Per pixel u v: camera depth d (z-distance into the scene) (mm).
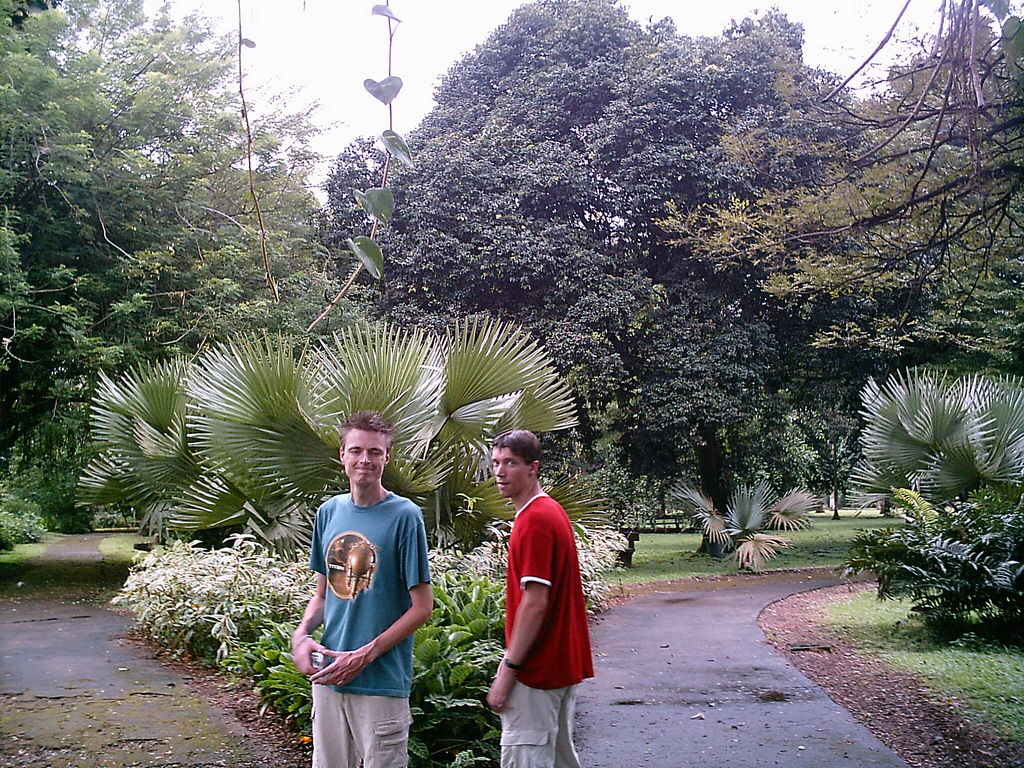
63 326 13078
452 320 16922
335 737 3330
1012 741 5273
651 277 19594
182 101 15508
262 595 7141
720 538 18750
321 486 8453
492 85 21312
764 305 19531
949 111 6098
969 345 17516
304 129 16734
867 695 6414
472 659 5129
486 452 9305
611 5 20844
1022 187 6969
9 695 5805
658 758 4977
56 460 15586
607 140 18344
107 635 8250
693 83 18328
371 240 2754
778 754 5039
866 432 14297
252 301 14734
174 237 14742
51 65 14297
